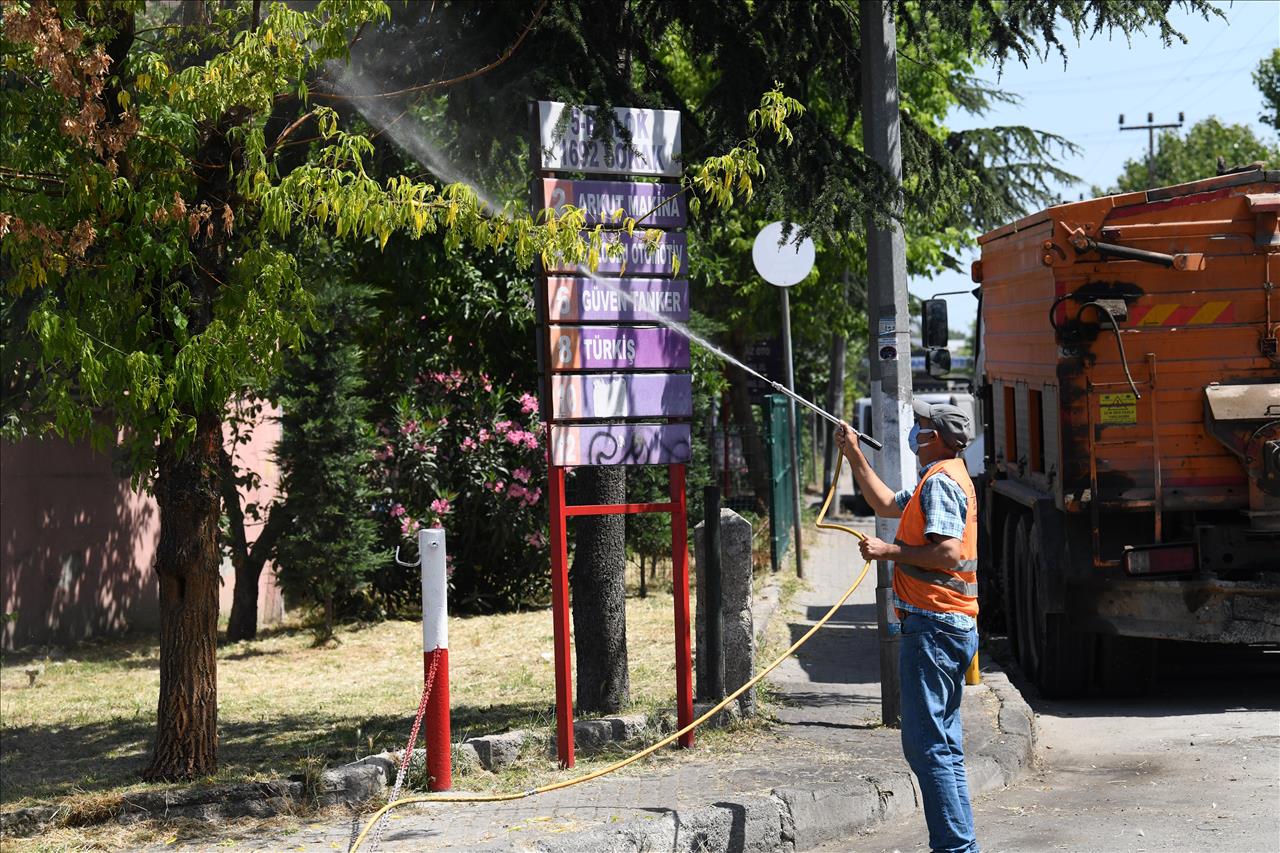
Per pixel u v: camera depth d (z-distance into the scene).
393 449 24.16
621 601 13.09
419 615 24.66
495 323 21.69
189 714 11.16
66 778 12.78
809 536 34.88
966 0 13.34
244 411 22.42
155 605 25.67
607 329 10.94
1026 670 16.52
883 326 12.68
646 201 11.11
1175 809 10.02
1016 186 16.47
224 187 11.12
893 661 12.28
